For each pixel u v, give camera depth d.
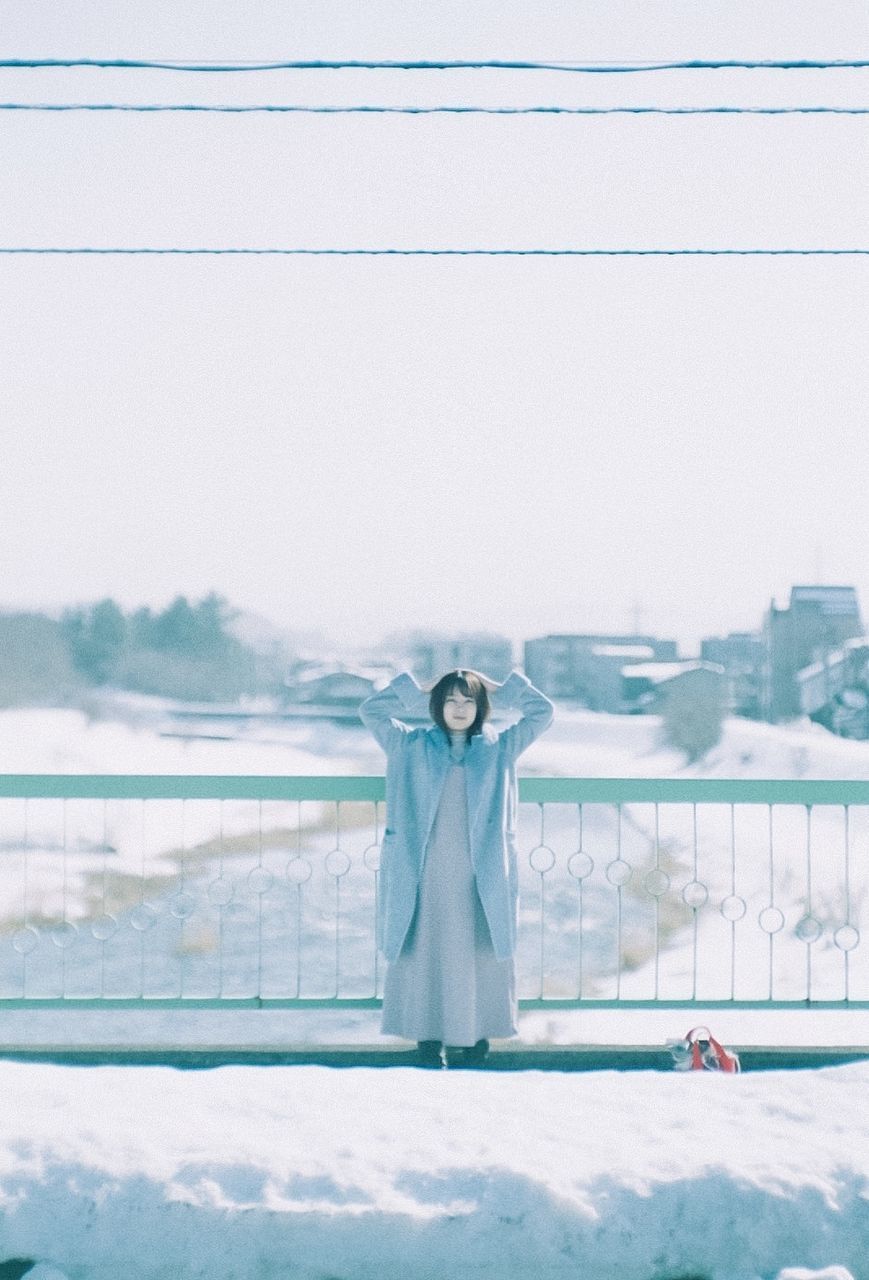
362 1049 5.29
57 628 90.94
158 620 95.06
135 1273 3.20
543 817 5.57
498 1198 3.24
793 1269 3.19
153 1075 4.19
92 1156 3.38
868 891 13.80
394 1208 3.21
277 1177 3.31
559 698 68.56
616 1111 3.84
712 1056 5.21
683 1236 3.22
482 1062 5.32
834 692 51.50
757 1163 3.39
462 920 5.21
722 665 68.94
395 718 5.47
